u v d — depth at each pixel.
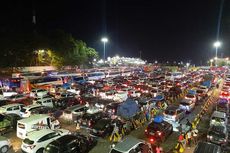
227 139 20.00
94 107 26.84
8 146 17.58
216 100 38.97
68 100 30.61
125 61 154.75
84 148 17.58
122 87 42.47
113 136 20.27
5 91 38.97
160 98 34.59
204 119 27.31
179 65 136.25
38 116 20.50
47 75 51.53
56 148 15.49
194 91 38.38
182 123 24.39
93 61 97.12
